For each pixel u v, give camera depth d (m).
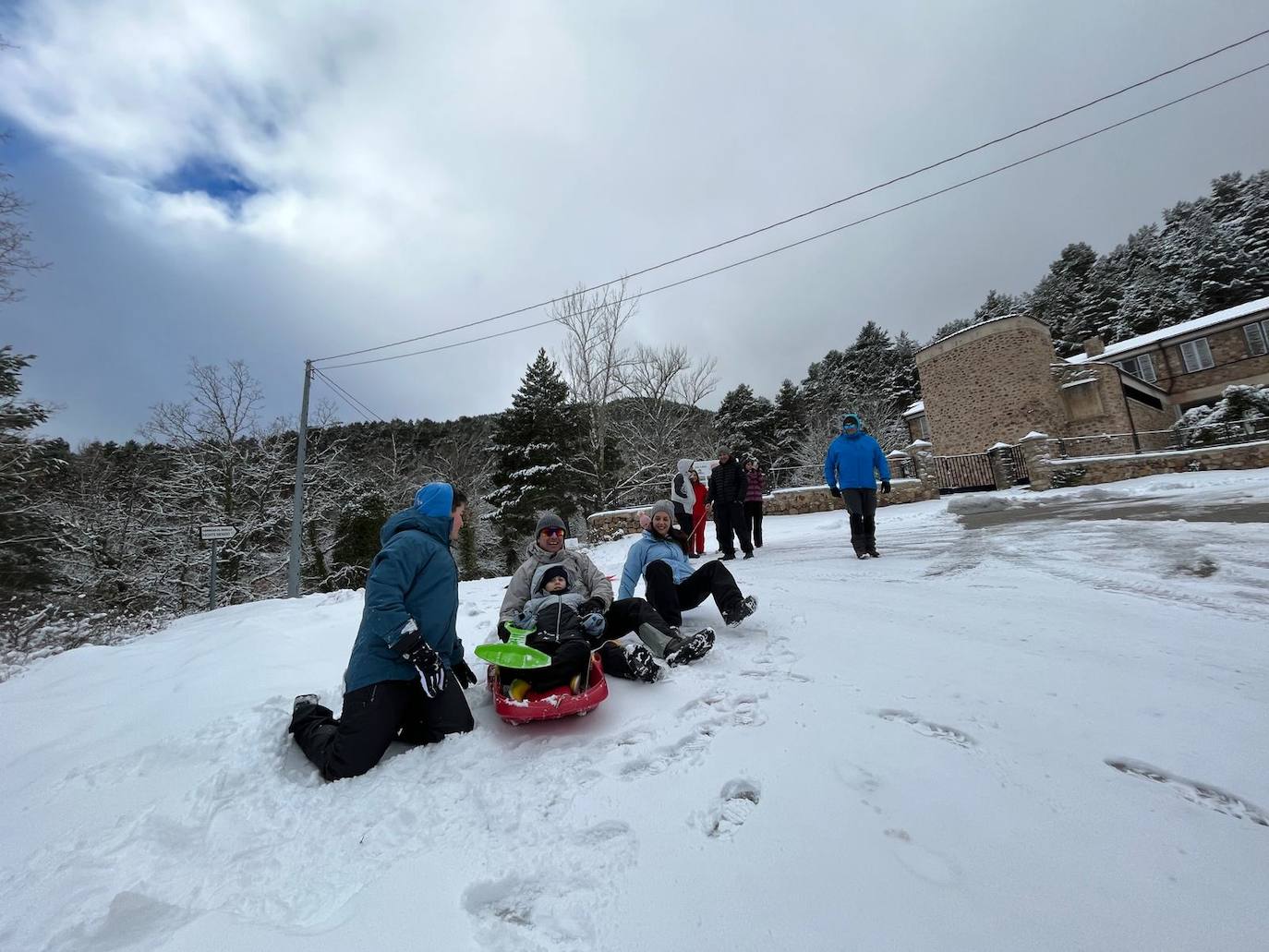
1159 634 3.32
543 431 30.48
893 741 2.29
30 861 1.99
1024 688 2.72
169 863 1.92
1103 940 1.29
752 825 1.84
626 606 3.70
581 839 1.87
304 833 2.04
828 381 53.09
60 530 21.62
